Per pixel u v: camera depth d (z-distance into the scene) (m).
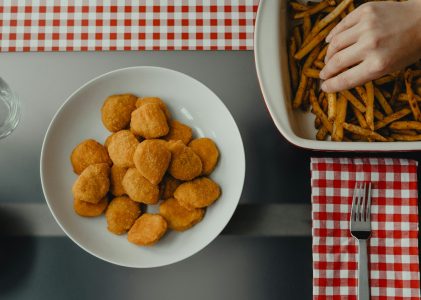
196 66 0.90
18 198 0.87
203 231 0.84
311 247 0.87
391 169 0.87
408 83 0.80
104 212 0.85
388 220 0.87
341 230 0.86
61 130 0.86
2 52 0.90
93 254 0.82
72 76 0.89
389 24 0.77
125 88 0.87
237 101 0.89
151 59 0.90
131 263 0.82
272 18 0.81
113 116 0.84
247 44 0.90
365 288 0.85
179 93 0.87
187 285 0.86
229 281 0.86
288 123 0.78
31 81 0.89
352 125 0.80
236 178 0.85
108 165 0.84
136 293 0.86
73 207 0.85
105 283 0.86
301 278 0.86
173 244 0.84
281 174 0.88
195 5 0.91
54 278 0.86
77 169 0.84
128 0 0.91
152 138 0.84
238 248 0.86
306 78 0.83
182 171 0.82
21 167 0.88
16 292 0.85
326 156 0.88
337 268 0.86
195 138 0.87
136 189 0.81
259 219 0.87
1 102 0.88
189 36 0.90
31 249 0.86
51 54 0.90
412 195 0.87
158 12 0.91
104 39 0.90
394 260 0.86
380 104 0.82
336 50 0.79
